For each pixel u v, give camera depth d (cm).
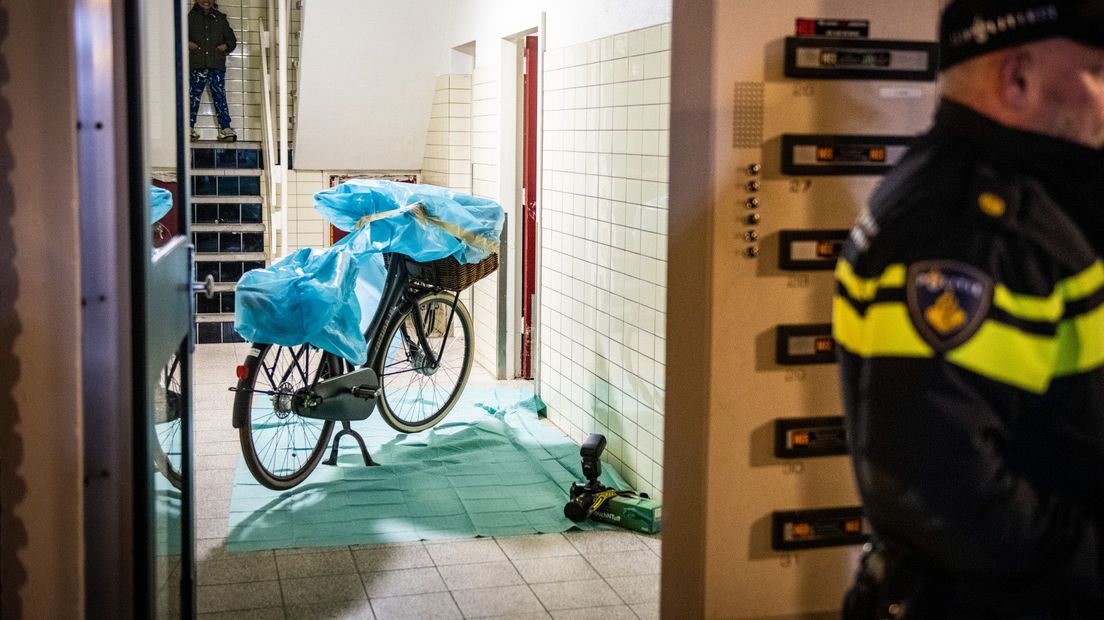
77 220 183
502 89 636
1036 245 136
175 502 270
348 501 438
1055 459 139
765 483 215
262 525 410
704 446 212
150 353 207
